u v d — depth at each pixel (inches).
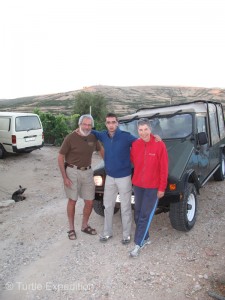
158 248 168.6
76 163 176.6
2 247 187.2
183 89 5821.9
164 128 215.3
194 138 203.3
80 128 171.8
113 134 165.0
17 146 487.5
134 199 170.1
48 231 205.5
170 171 169.9
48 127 708.7
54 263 161.8
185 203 172.2
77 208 249.4
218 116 285.1
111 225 180.7
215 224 194.5
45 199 299.4
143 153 157.8
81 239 187.0
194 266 149.1
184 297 127.4
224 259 153.6
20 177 401.4
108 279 143.3
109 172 169.2
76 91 5561.0
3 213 257.8
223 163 299.7
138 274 145.2
